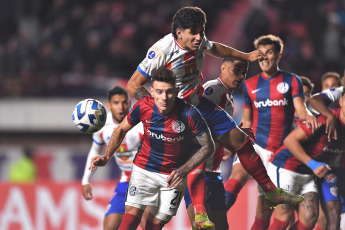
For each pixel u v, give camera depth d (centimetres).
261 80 2175
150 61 1706
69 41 4834
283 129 2144
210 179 2025
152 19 5144
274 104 2138
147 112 1670
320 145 2022
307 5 5322
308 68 4584
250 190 3169
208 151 1664
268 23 5016
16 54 4709
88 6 5228
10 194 3422
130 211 1783
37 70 4666
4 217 3409
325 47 4953
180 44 1697
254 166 1827
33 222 3394
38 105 4562
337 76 2419
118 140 1719
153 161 1745
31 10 5178
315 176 2108
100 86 4559
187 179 1789
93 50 4738
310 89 2380
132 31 4956
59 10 5131
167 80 1580
